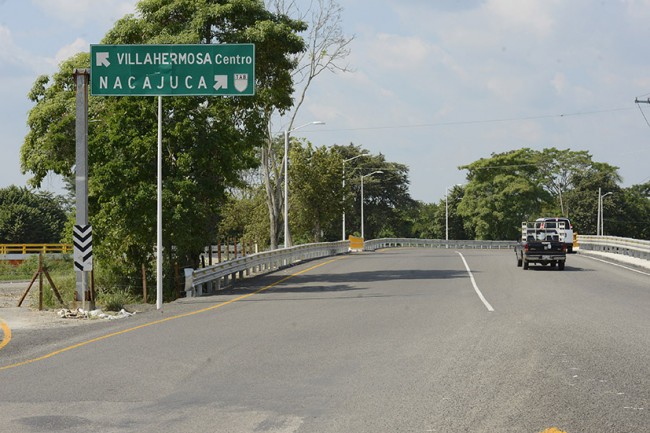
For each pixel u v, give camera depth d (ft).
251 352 44.60
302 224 224.53
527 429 26.04
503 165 370.32
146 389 34.19
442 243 309.01
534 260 123.24
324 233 327.06
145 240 107.24
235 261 106.32
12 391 34.47
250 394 32.65
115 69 85.10
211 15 112.68
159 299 80.33
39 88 131.64
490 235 364.17
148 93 85.35
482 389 32.68
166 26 115.65
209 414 29.07
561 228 183.42
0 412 30.04
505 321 58.18
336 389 33.37
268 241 231.09
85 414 29.43
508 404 29.78
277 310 69.97
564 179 399.24
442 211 412.16
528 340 47.57
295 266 143.64
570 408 29.07
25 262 207.62
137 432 26.55
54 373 39.09
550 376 35.50
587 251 187.93
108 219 104.68
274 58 119.85
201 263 120.47
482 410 28.81
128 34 115.03
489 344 46.09
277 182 180.96
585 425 26.55
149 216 102.99
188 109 105.50
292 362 40.78
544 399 30.66
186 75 85.97
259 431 26.35
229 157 107.76
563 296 79.71
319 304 75.15
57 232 310.04
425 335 50.88
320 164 224.33
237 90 86.53
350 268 134.92
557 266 131.13
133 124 105.40
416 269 128.98
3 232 298.56
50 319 72.13
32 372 39.65
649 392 31.96
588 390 32.37
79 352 46.47
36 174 127.44
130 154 104.83
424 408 29.27
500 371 36.91
